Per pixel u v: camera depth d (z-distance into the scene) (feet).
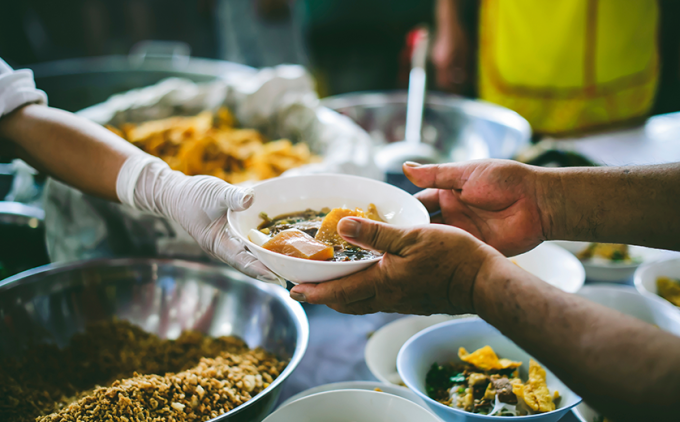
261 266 2.99
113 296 4.08
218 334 4.01
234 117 6.79
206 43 17.53
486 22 9.00
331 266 2.43
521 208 3.42
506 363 3.42
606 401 1.98
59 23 16.01
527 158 5.88
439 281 2.42
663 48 13.84
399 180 6.09
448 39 9.57
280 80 6.57
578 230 3.34
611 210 3.21
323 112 6.27
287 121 6.44
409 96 7.08
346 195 3.20
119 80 8.25
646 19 8.18
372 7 18.07
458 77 9.98
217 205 3.07
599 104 8.58
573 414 3.31
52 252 4.75
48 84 7.67
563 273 4.33
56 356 3.69
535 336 2.14
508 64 8.88
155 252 4.57
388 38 18.61
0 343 3.56
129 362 3.69
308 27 18.30
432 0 17.97
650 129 8.21
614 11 7.89
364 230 2.41
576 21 7.99
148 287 4.14
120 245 4.62
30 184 5.65
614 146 7.55
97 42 16.66
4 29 14.79
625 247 5.11
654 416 1.86
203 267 4.07
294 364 3.06
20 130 3.84
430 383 3.41
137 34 17.03
